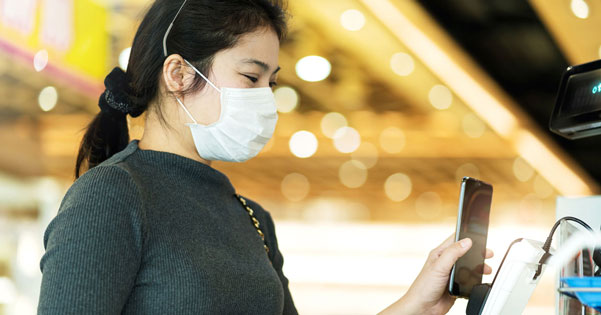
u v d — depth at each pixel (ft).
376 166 35.99
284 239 46.50
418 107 23.80
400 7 14.61
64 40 11.60
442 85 20.27
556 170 28.19
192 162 3.78
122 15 12.46
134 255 3.21
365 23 15.47
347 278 43.01
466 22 15.08
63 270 2.97
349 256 45.44
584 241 3.01
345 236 46.24
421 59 17.79
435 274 3.57
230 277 3.53
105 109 4.03
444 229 46.39
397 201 46.24
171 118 3.87
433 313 3.75
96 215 3.11
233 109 3.81
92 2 12.00
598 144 25.38
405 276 43.68
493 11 14.44
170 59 3.77
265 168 36.24
